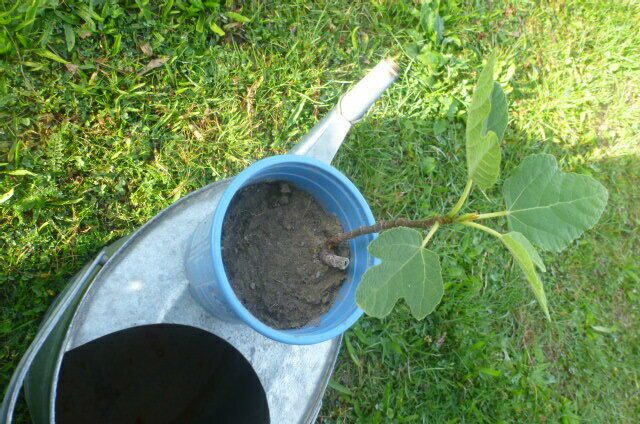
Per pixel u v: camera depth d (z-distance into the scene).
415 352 1.04
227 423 0.70
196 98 0.94
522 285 1.16
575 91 1.27
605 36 1.31
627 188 1.32
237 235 0.61
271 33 1.00
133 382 0.77
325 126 0.73
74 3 0.87
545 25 1.26
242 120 0.97
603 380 1.22
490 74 0.37
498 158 0.38
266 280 0.61
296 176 0.61
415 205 1.08
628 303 1.29
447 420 1.04
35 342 0.56
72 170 0.86
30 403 0.66
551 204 0.44
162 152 0.91
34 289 0.81
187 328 0.72
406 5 1.11
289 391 0.67
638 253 1.32
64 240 0.84
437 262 0.43
